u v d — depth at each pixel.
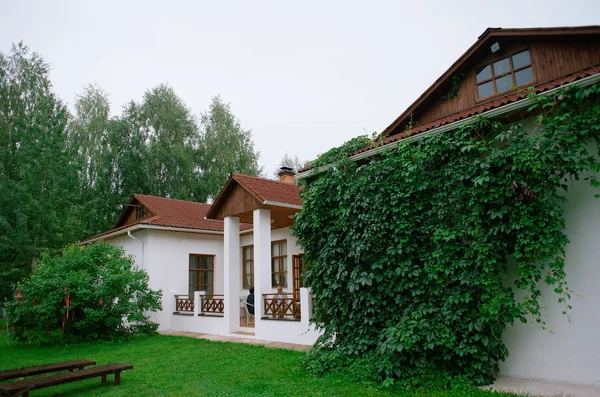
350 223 7.06
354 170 7.70
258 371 6.66
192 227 14.49
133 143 24.70
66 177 17.59
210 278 15.62
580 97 5.24
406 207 6.55
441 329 5.66
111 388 6.02
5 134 19.31
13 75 21.61
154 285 13.68
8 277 15.21
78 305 11.02
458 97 8.44
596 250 5.33
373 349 6.44
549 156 5.31
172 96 27.31
